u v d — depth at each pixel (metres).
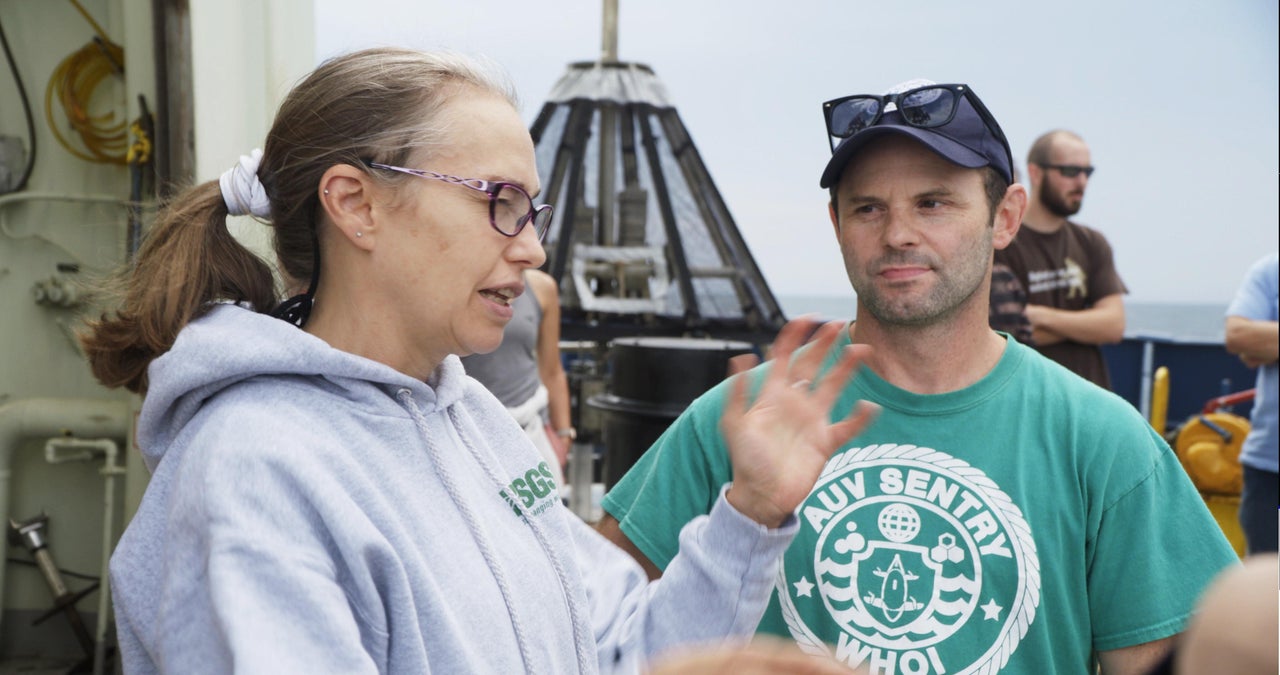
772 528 1.39
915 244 1.64
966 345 1.68
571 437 4.11
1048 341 4.08
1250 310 4.05
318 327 1.25
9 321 3.85
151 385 1.18
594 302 6.03
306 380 1.18
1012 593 1.58
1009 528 1.59
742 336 6.27
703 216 6.29
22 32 3.79
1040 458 1.63
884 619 1.60
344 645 1.00
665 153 6.29
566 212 6.23
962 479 1.62
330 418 1.16
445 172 1.18
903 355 1.69
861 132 1.64
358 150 1.18
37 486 3.95
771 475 1.38
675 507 1.77
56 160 3.85
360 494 1.12
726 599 1.37
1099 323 4.05
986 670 1.56
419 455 1.21
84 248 3.85
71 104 3.75
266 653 0.96
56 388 3.89
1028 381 1.68
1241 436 4.73
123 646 1.16
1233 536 4.75
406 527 1.15
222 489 1.04
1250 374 5.88
